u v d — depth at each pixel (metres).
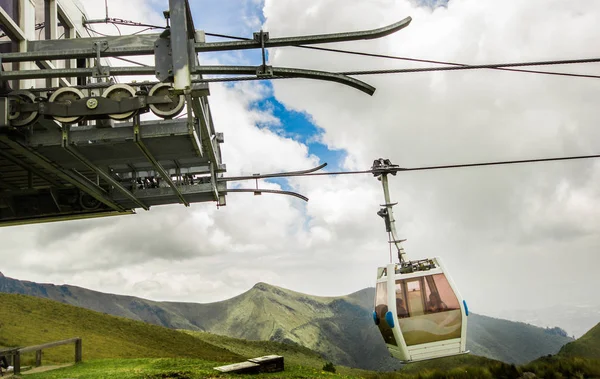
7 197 17.59
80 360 19.31
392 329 15.08
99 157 12.44
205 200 18.27
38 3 17.98
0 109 10.91
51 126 12.48
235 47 10.94
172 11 10.66
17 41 15.69
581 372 19.11
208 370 14.41
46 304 46.69
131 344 38.53
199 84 11.27
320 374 14.65
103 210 18.34
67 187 17.44
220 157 18.22
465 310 15.10
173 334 48.22
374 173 15.98
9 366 17.94
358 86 10.95
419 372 21.61
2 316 37.72
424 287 15.42
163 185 17.86
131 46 11.61
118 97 11.31
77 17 21.81
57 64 17.84
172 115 11.16
